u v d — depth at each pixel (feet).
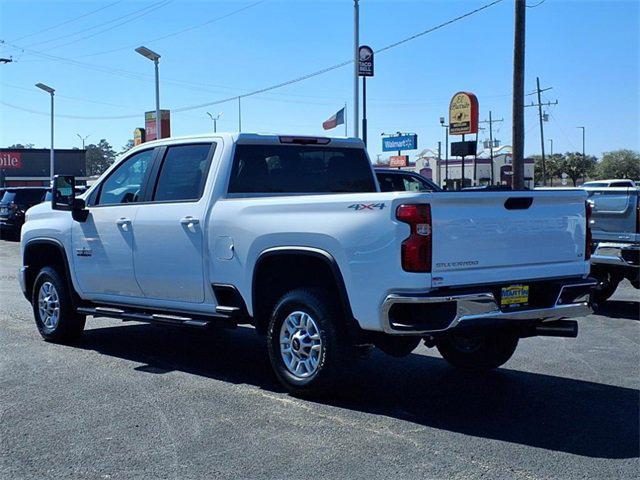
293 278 21.01
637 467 15.42
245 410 19.40
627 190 35.12
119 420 18.58
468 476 14.92
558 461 15.75
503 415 19.10
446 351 23.90
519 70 63.00
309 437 17.29
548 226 19.60
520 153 63.46
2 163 225.56
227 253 21.56
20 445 16.87
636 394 21.24
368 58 90.53
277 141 23.82
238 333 30.66
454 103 94.99
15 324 32.58
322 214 19.20
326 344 19.45
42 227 28.19
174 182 23.88
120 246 24.93
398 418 18.76
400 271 17.40
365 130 92.89
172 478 14.93
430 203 17.38
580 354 26.73
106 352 26.66
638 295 42.39
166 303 23.97
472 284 18.07
